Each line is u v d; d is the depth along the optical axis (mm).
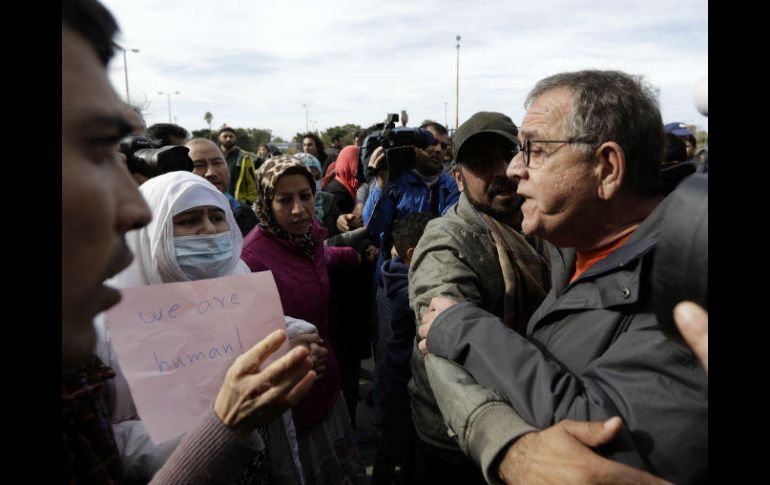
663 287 605
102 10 533
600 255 966
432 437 1664
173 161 2080
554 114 931
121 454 1053
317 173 4945
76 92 508
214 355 1088
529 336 1103
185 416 1026
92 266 549
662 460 714
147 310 1052
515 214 1588
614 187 900
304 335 1445
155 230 1327
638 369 771
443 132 4730
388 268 2475
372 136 3635
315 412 1918
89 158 531
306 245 2195
